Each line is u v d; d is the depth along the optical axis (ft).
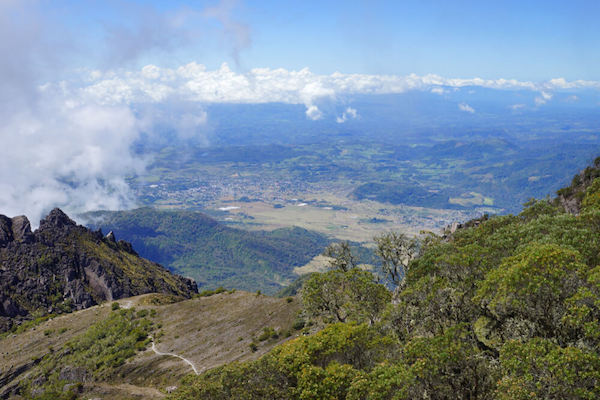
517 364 82.43
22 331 432.66
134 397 256.32
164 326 362.33
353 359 125.29
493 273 113.91
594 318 90.22
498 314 116.57
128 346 335.67
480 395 91.40
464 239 200.64
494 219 210.79
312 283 185.47
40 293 534.37
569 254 104.53
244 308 361.10
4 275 535.60
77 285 555.69
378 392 95.81
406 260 214.28
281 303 344.28
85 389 280.10
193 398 114.21
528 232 153.17
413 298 137.59
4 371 350.84
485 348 115.55
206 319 357.61
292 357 120.67
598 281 94.43
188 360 295.89
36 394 304.50
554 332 97.60
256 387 113.19
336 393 106.01
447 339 96.43
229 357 282.15
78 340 370.94
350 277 180.24
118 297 570.87
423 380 93.56
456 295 131.03
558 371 75.97
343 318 181.68
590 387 76.59
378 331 133.69
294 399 111.14
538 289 98.43
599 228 143.13
